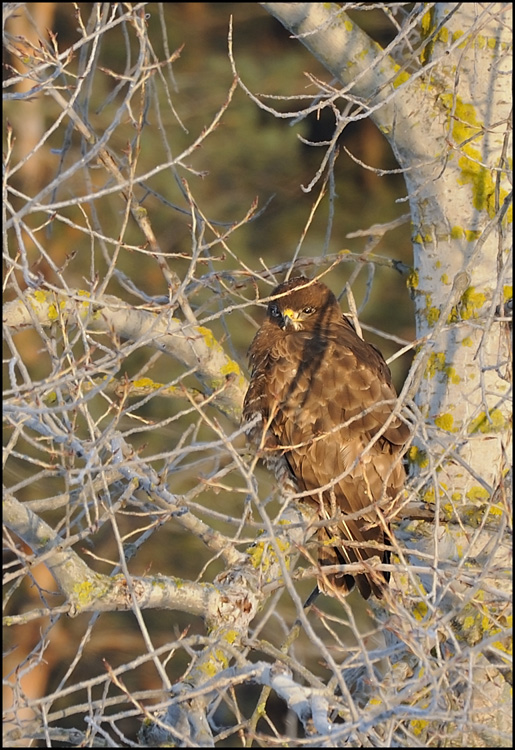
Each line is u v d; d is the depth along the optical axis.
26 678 21.28
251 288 20.81
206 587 8.68
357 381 11.21
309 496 10.95
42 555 7.84
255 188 29.08
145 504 9.52
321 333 12.24
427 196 10.97
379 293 27.64
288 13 10.54
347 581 10.62
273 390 11.35
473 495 10.47
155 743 8.15
